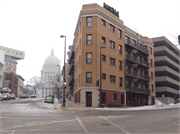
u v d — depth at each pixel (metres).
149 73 52.41
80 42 37.69
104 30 37.22
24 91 130.12
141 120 16.17
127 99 42.91
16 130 10.70
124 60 42.31
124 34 43.31
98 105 33.69
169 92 66.56
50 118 16.31
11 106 29.77
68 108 29.31
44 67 133.75
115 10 42.56
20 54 127.00
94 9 35.81
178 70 76.00
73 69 50.34
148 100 51.12
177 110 29.52
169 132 11.01
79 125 12.84
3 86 85.00
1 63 66.31
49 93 149.75
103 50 36.47
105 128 11.87
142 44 51.38
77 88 40.09
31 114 19.08
